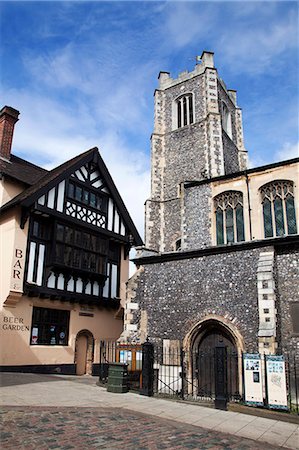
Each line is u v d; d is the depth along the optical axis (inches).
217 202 713.0
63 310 632.4
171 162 984.9
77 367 641.0
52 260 587.5
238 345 402.0
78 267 631.8
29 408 291.4
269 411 314.7
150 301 489.1
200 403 353.4
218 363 349.4
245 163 1055.0
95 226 673.6
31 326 576.1
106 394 381.4
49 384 428.8
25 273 564.1
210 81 972.6
